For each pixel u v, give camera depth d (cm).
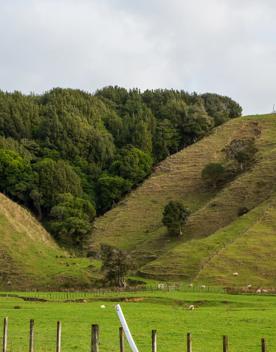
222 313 6681
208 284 11544
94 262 14300
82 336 4766
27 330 5081
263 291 10231
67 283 12150
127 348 4219
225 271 12062
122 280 11862
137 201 19788
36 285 12194
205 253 13238
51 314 6506
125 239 17212
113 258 11869
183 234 15988
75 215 17838
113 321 5838
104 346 4269
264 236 13388
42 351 3994
